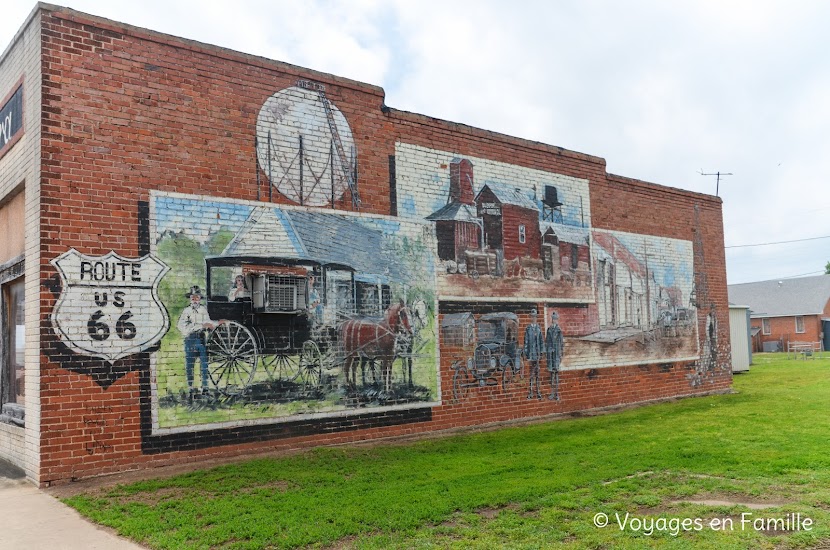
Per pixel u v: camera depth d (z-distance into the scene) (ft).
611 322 50.67
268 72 34.06
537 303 45.47
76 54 28.66
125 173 29.43
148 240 29.71
